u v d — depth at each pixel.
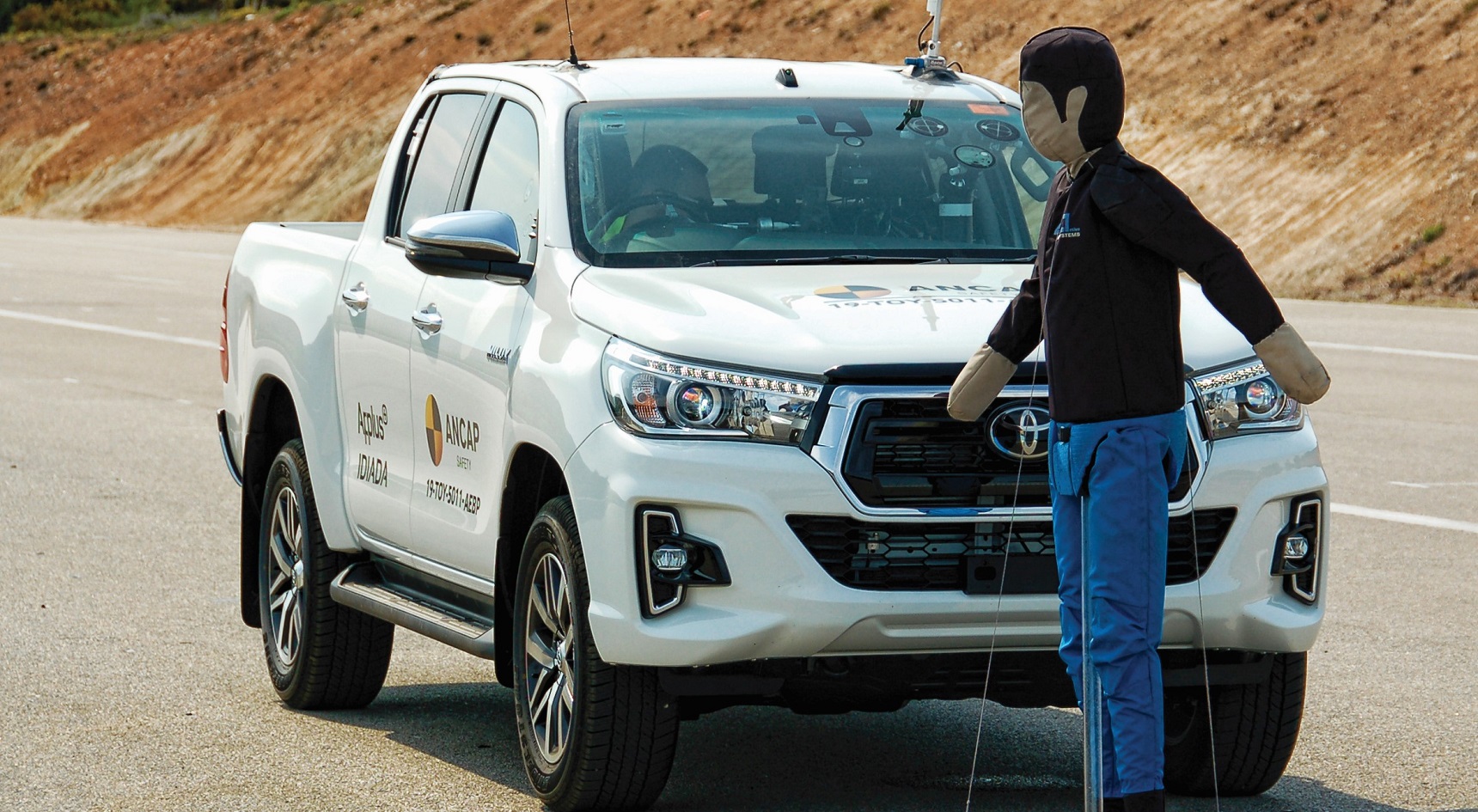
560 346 12.34
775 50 108.50
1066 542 10.31
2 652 17.30
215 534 23.47
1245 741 12.52
